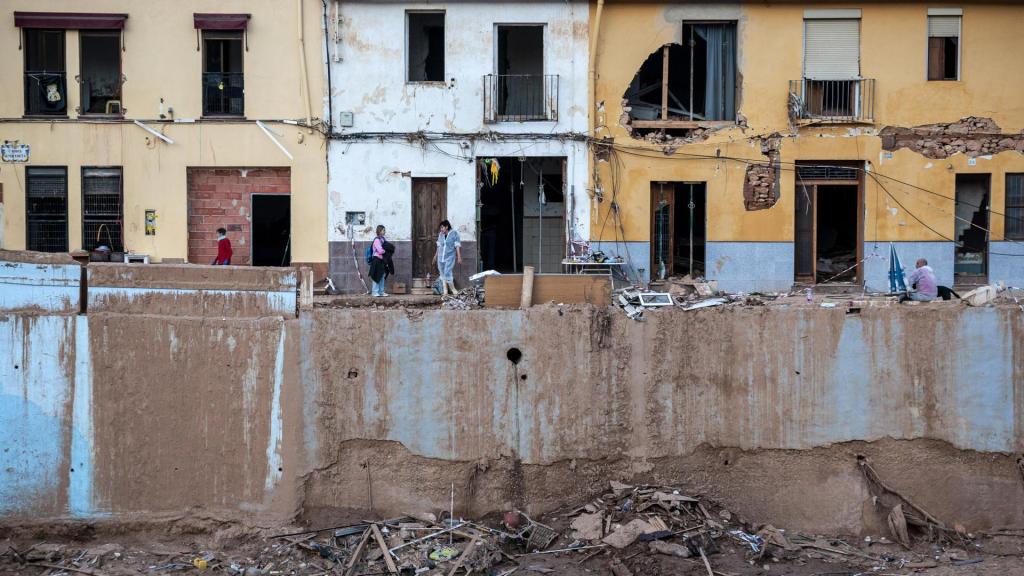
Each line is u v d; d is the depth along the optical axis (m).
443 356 13.25
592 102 21.38
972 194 21.50
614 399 13.39
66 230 21.47
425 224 21.80
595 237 21.48
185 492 12.87
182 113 21.39
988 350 13.36
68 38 21.25
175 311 12.93
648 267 21.50
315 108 21.41
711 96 21.75
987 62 21.19
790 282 21.36
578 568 12.10
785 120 21.31
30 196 21.45
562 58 21.39
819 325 13.39
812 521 13.34
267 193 21.81
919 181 21.20
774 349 13.43
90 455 12.77
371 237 21.50
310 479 13.06
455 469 13.27
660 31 21.31
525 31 21.86
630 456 13.46
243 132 21.38
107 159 21.33
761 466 13.45
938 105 21.20
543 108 21.58
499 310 13.42
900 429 13.38
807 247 21.72
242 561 12.21
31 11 21.00
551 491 13.35
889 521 13.13
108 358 12.78
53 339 12.73
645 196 21.48
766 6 21.23
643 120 21.69
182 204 21.45
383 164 21.47
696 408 13.46
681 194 21.86
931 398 13.38
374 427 13.16
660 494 13.17
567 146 21.41
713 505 13.34
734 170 21.39
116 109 21.53
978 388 13.37
